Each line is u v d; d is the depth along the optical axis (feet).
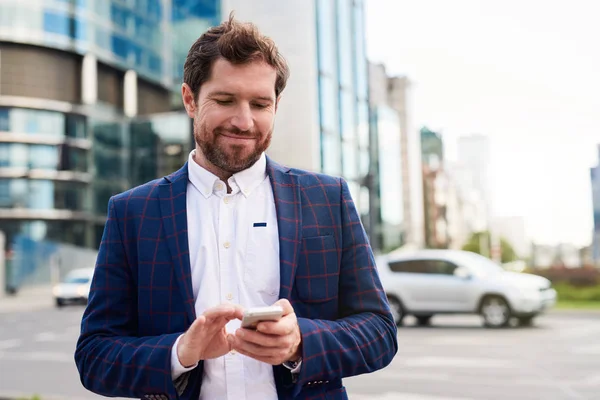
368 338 4.86
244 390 4.80
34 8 134.00
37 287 120.67
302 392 4.84
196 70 4.88
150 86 157.89
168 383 4.48
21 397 22.38
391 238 147.02
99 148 140.97
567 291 68.33
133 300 5.14
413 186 200.34
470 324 45.09
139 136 141.38
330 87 116.37
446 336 38.19
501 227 437.99
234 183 5.17
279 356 4.27
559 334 38.47
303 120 107.86
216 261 5.04
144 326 4.98
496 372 26.32
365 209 127.54
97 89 144.56
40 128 135.54
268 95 4.84
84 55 140.36
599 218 112.98
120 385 4.63
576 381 24.11
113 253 5.13
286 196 5.21
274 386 4.85
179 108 141.59
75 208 137.69
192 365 4.49
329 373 4.64
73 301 79.30
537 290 41.39
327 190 5.37
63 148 136.46
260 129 4.91
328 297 5.08
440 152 316.81
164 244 5.04
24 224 133.90
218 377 4.82
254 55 4.75
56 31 135.95
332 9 120.47
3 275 113.29
